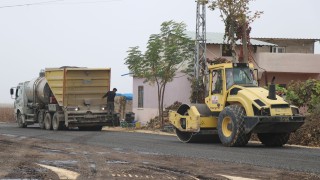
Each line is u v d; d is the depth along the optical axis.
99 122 27.30
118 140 19.22
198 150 15.16
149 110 36.53
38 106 29.81
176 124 19.09
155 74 31.38
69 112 26.66
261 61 35.59
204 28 29.55
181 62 32.31
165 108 33.31
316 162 12.03
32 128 30.42
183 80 33.72
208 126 18.03
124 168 10.74
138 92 38.25
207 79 18.66
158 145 17.00
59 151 14.42
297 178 9.48
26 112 31.20
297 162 12.02
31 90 30.08
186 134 19.02
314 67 36.31
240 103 16.92
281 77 37.16
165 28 31.75
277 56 35.81
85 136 21.66
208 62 31.25
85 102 27.20
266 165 11.42
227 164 11.58
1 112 49.47
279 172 10.27
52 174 9.73
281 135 16.97
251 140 20.58
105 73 27.48
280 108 16.08
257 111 16.14
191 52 31.73
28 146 16.02
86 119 26.92
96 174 9.81
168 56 31.09
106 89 27.62
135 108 38.41
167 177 9.53
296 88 23.34
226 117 16.80
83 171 10.22
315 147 17.38
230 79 17.45
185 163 11.73
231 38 28.80
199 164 11.55
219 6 28.38
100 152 14.20
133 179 9.24
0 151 14.23
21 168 10.59
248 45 30.84
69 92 26.84
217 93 17.86
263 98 16.22
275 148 16.33
